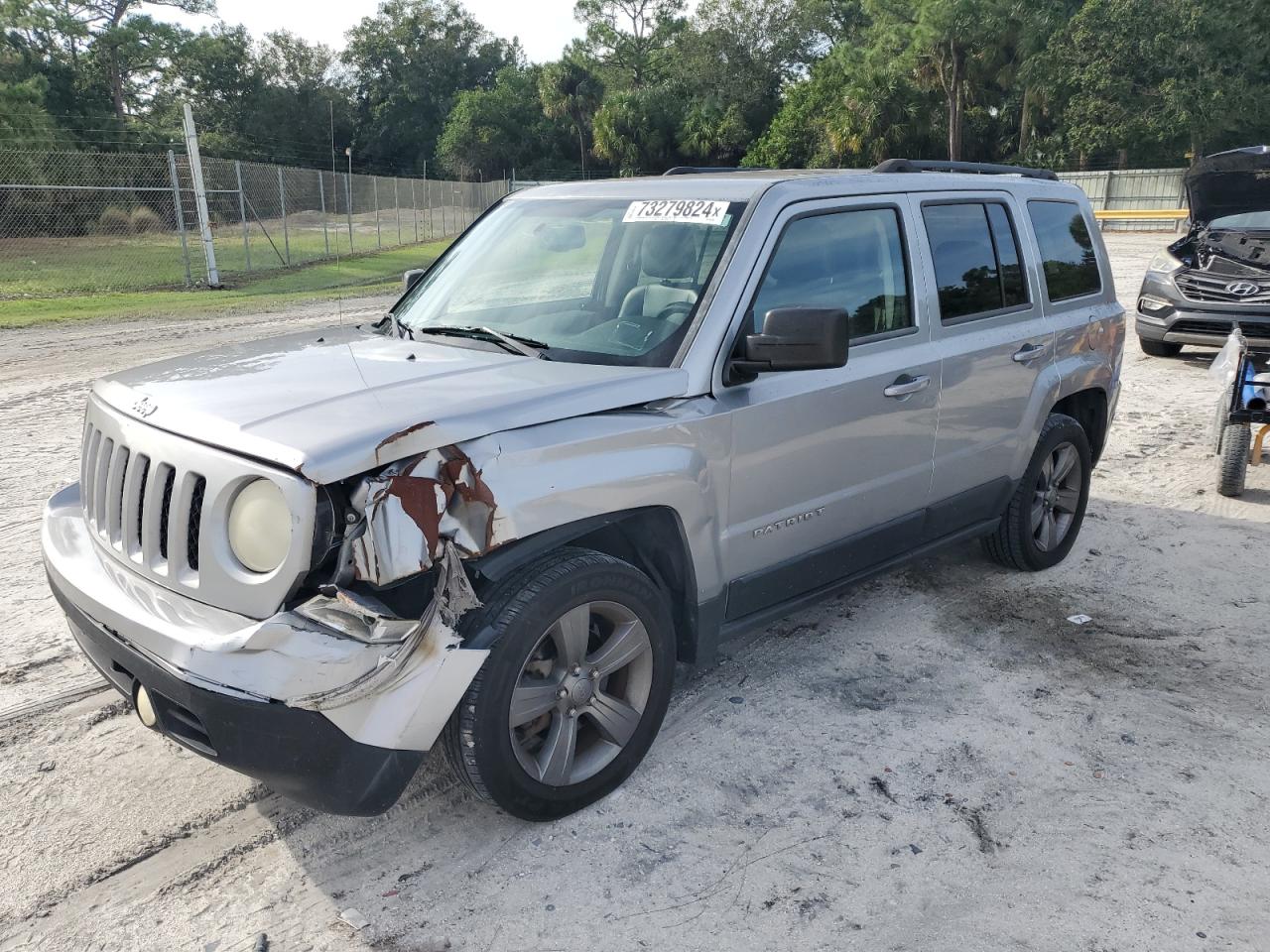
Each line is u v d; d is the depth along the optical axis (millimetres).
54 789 3434
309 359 3535
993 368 4703
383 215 36281
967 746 3789
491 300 4055
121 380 3467
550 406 3037
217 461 2744
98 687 4121
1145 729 3934
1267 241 11125
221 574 2730
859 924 2859
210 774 3545
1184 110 45938
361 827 3275
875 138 57656
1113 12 47500
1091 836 3262
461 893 2969
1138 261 22781
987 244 4828
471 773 3002
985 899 2963
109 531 3156
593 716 3311
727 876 3055
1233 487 6836
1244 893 2996
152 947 2748
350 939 2785
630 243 3920
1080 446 5508
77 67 63688
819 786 3514
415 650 2707
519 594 2971
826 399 3848
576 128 87875
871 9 57750
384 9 100250
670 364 3455
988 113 60250
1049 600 5168
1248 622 4926
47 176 29125
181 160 30844
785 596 3982
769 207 3779
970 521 4934
